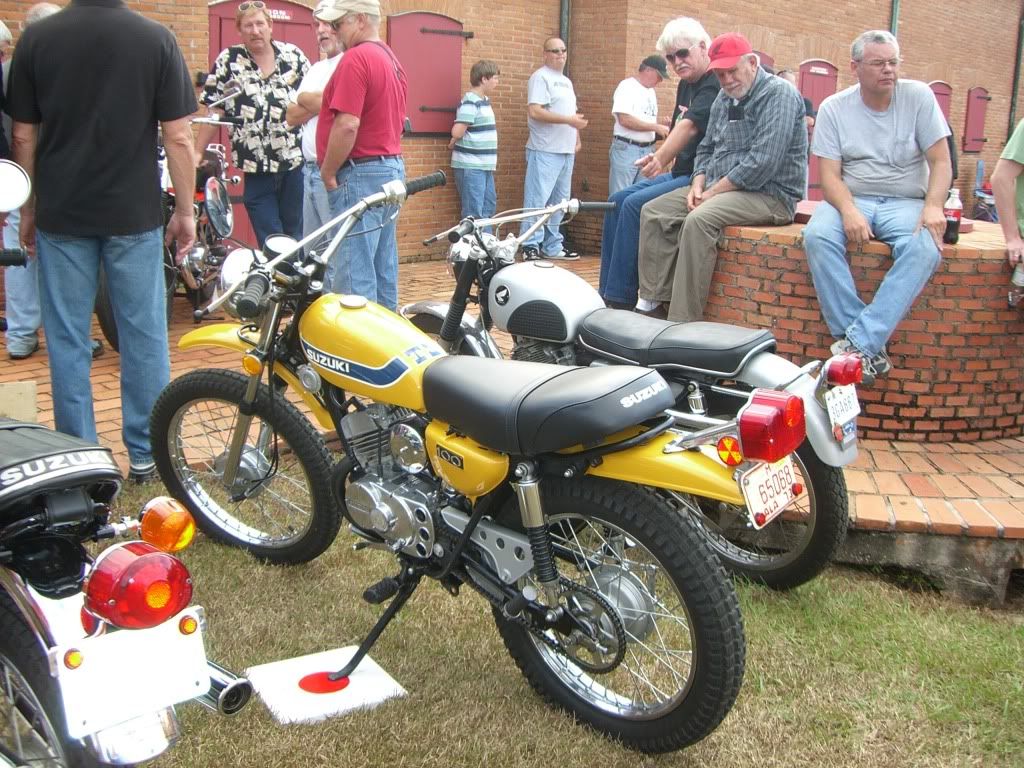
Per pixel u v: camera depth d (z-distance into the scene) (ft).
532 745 9.28
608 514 8.74
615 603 8.98
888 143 16.37
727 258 17.70
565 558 9.41
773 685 10.53
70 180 12.92
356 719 9.43
